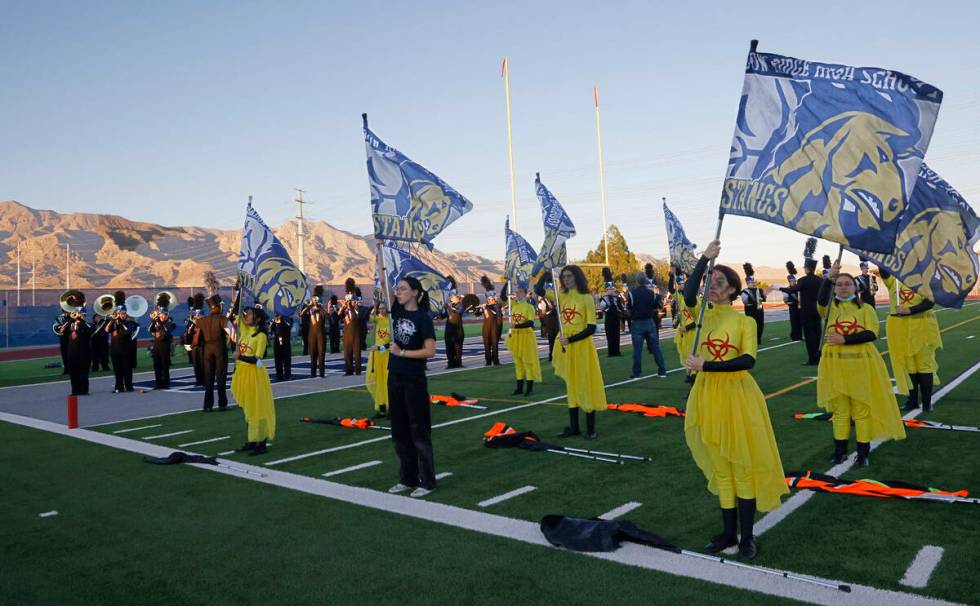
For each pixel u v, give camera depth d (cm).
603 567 408
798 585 371
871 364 604
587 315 776
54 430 979
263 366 784
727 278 430
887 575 379
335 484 630
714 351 426
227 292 2748
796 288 1364
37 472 717
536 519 505
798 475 570
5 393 1466
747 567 397
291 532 496
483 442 783
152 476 681
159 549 471
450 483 617
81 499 604
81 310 1452
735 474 421
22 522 541
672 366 1487
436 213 692
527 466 666
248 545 472
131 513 558
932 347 822
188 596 392
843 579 377
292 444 827
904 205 429
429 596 377
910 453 649
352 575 411
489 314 1677
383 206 649
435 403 1098
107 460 766
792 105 458
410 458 600
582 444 754
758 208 446
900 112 437
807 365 1354
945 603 343
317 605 373
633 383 1231
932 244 601
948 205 601
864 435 607
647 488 574
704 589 371
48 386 1575
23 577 427
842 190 440
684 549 435
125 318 1448
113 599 391
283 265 956
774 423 821
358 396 1229
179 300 3597
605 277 1717
